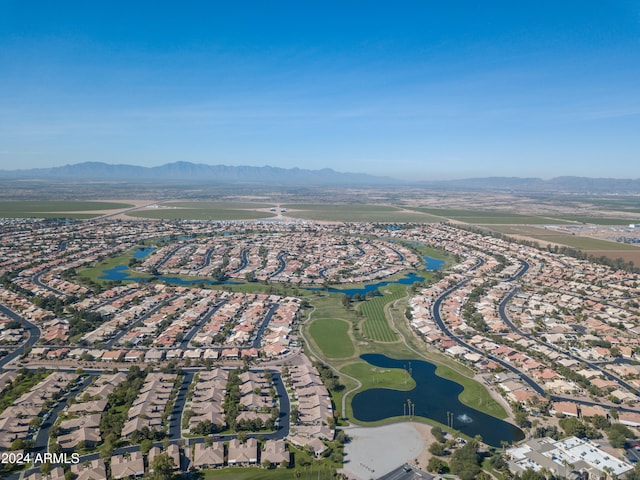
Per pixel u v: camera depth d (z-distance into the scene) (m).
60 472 136.62
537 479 131.88
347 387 199.00
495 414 178.00
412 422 171.88
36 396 180.38
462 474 138.25
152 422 165.00
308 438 158.12
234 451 149.00
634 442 158.38
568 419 166.38
